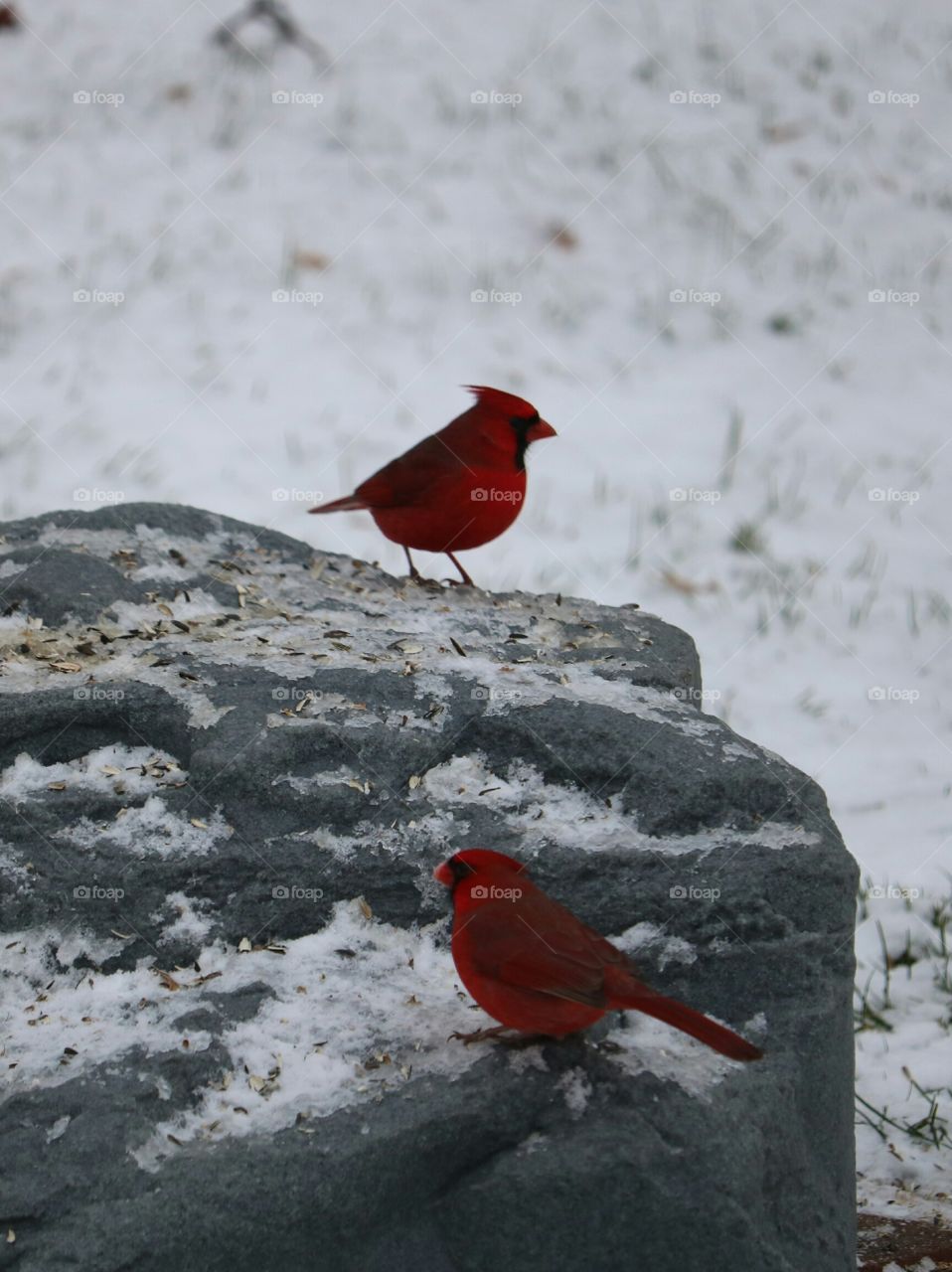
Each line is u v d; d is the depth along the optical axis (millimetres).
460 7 28234
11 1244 5254
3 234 21438
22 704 6840
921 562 16812
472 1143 5652
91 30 26188
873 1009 9828
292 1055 5863
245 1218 5363
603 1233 5598
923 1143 8406
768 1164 5789
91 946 6266
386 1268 5621
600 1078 5793
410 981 6285
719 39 28219
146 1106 5598
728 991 6250
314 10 27688
